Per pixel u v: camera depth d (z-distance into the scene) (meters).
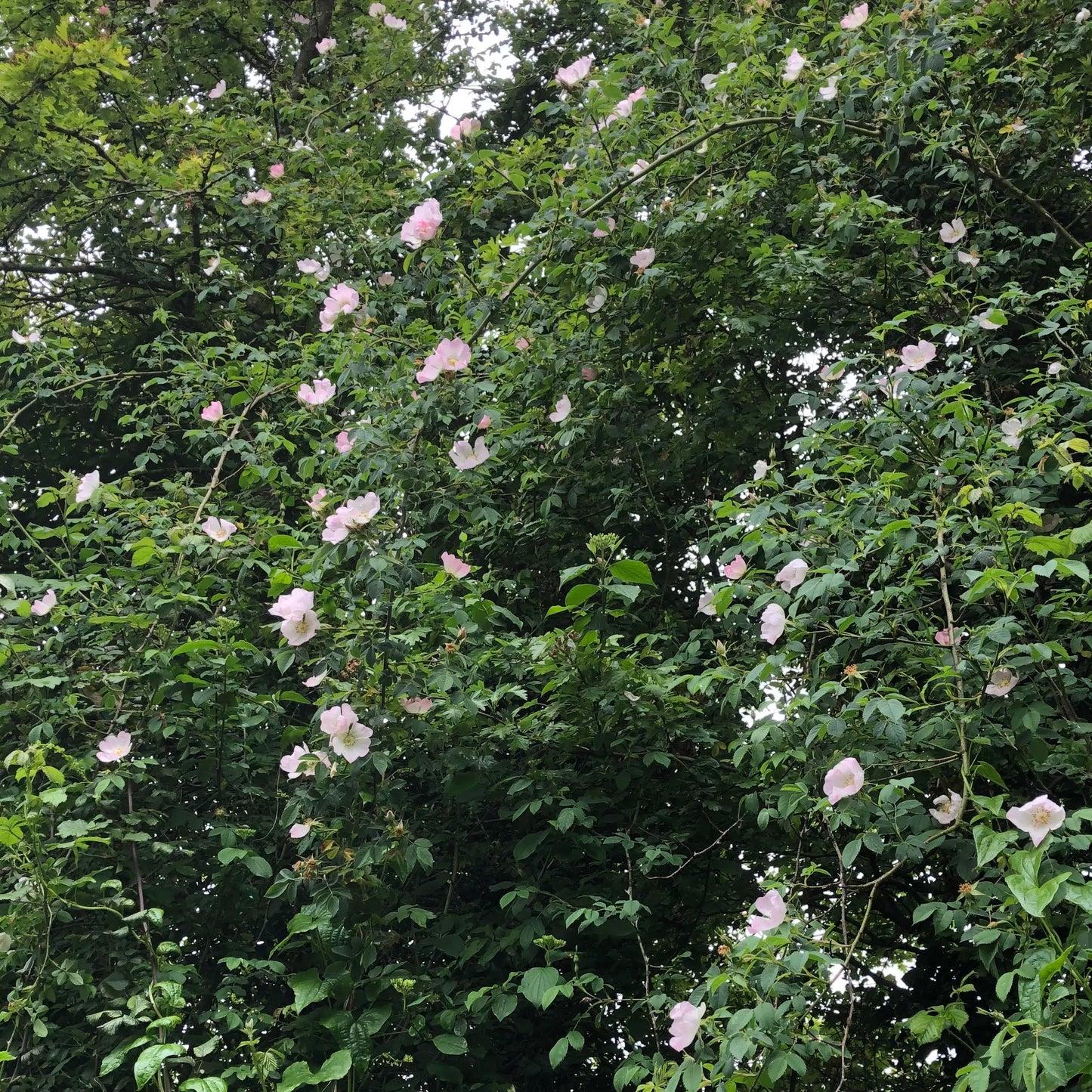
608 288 3.62
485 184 4.12
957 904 2.00
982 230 3.53
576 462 3.65
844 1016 2.71
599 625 3.15
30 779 2.51
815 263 3.41
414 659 2.64
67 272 5.29
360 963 2.57
